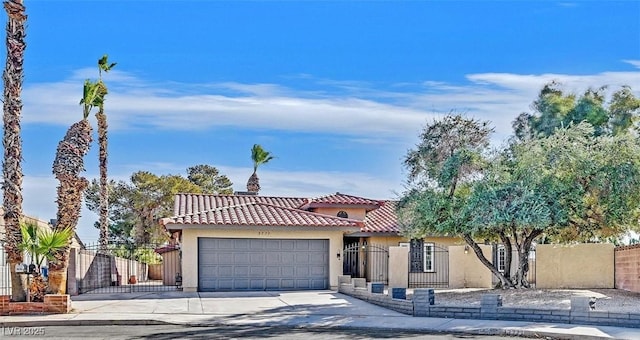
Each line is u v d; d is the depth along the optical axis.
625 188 25.55
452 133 27.94
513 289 28.28
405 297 23.70
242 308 24.23
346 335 18.33
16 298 22.64
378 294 25.09
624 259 31.78
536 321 20.00
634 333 17.48
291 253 31.70
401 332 18.97
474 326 19.31
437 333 18.67
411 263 35.16
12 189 22.48
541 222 25.39
